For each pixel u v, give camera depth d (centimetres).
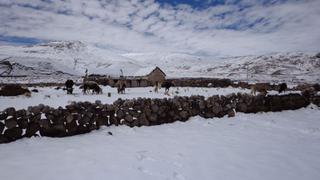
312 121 1381
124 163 703
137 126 1147
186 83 5688
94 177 617
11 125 879
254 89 2728
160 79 5869
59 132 954
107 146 848
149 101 1199
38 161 707
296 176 660
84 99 2358
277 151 843
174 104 1266
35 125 930
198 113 1343
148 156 760
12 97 2623
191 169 679
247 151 834
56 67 14925
